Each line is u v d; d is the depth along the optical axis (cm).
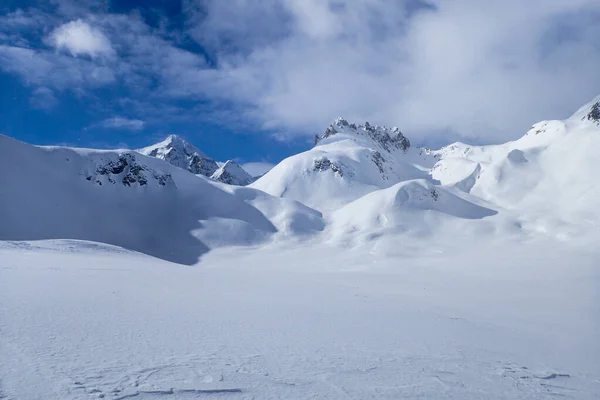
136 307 1570
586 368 1237
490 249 9538
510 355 1322
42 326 1102
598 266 6350
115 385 717
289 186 17925
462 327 1827
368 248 9919
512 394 898
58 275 2366
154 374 800
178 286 2455
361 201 13188
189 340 1120
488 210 13200
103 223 10969
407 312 2164
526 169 16488
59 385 688
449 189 14950
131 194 12850
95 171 12838
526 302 3198
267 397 731
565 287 4453
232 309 1766
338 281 4584
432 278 5584
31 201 10150
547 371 1138
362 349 1199
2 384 666
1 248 4059
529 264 7175
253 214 12756
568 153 16100
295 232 11675
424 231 11044
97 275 2605
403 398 796
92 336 1054
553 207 13075
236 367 895
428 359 1141
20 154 11481
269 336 1271
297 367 941
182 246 10631
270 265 8675
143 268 3600
